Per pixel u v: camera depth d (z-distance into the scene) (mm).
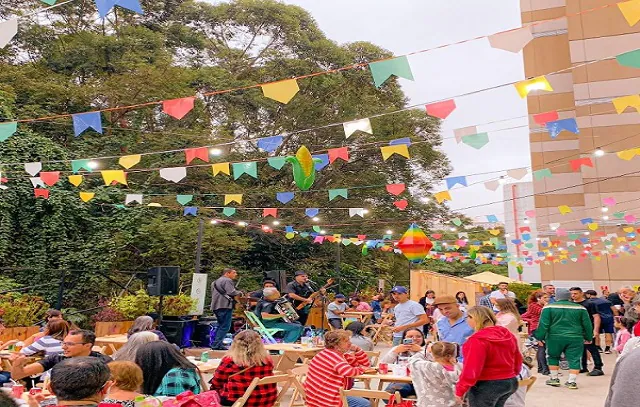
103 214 17578
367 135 23891
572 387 8289
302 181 6352
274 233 22016
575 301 9750
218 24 25859
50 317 7051
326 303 12234
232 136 23109
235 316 13047
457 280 19203
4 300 11148
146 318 5828
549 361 8617
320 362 5348
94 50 20781
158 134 20469
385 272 25688
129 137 19719
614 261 19219
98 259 16172
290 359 8391
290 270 22766
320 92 24547
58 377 2924
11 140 15602
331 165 24062
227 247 19484
